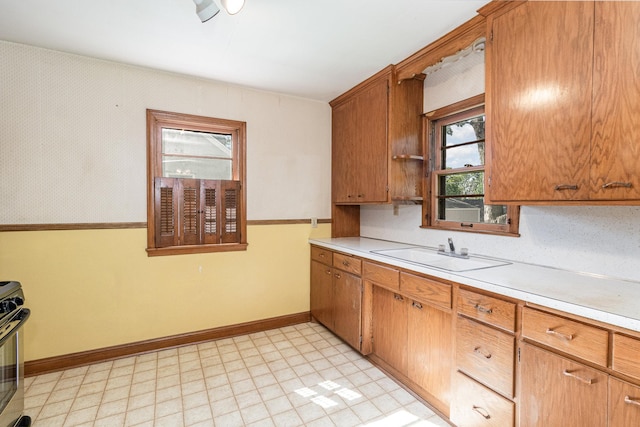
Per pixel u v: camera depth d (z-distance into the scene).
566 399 1.20
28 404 1.92
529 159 1.54
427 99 2.62
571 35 1.37
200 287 2.79
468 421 1.60
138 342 2.57
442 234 2.51
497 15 1.68
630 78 1.19
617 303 1.18
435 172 2.61
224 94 2.86
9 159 2.17
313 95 3.17
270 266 3.11
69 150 2.33
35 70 2.22
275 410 1.88
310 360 2.49
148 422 1.78
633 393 1.03
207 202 2.82
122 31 1.99
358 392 2.07
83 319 2.39
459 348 1.66
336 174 3.33
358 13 1.79
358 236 3.54
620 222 1.53
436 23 1.89
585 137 1.33
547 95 1.46
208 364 2.42
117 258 2.49
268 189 3.08
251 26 1.93
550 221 1.82
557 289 1.38
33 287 2.24
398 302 2.19
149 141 2.57
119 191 2.49
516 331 1.38
